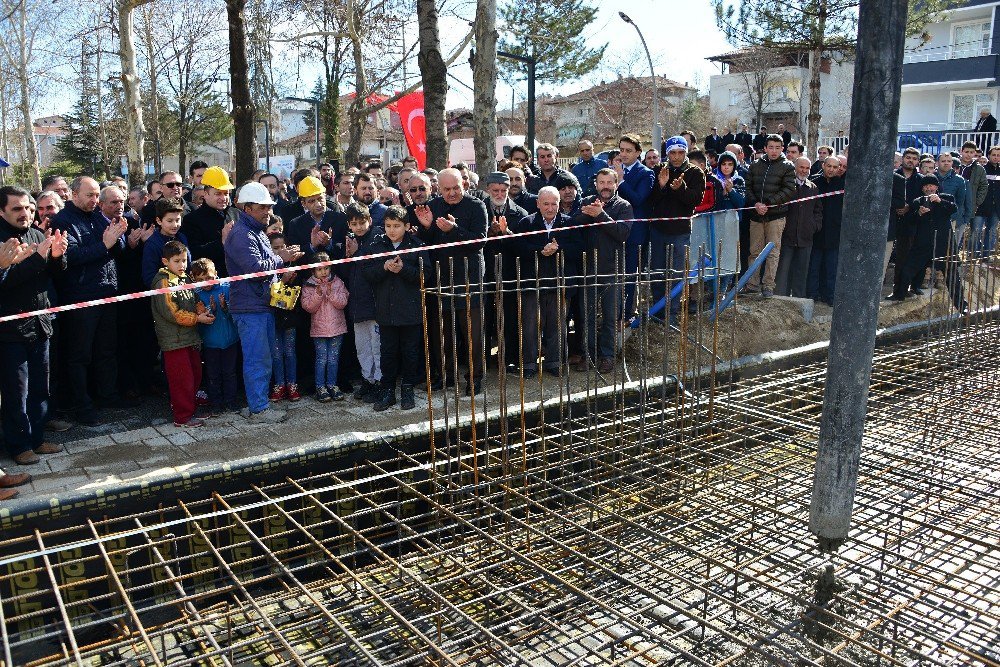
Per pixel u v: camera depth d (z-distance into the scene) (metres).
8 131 42.25
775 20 18.52
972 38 29.12
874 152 2.66
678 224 7.21
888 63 2.59
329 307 6.37
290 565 4.23
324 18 22.20
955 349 6.80
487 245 6.67
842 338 2.83
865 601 3.19
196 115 37.25
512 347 6.91
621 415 5.01
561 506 4.32
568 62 24.34
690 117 46.03
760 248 8.58
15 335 4.94
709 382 5.98
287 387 6.54
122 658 3.48
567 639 3.35
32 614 3.26
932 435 5.06
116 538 3.59
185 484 4.01
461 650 3.18
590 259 6.77
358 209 6.36
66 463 5.11
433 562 3.97
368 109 16.56
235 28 8.75
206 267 5.81
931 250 9.59
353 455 4.47
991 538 3.94
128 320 6.39
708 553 3.85
